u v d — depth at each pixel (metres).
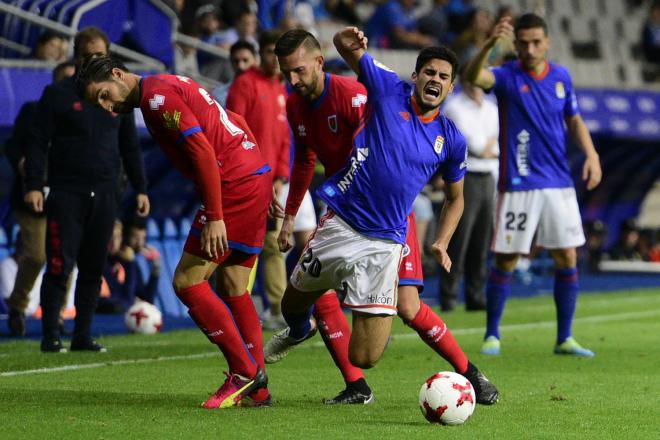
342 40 19.22
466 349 30.97
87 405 19.88
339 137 19.88
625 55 78.62
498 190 30.11
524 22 29.39
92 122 29.27
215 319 19.48
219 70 49.25
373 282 19.11
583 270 68.38
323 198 19.30
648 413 19.75
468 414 18.20
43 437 16.73
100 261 29.70
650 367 26.94
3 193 44.56
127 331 36.44
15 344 31.73
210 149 18.72
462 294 54.88
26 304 34.50
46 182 32.81
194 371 25.31
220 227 18.86
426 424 18.28
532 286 59.41
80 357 28.09
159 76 19.17
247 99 32.22
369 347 19.28
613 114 62.72
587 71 75.44
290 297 20.27
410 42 64.12
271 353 21.84
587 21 78.31
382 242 19.09
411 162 19.03
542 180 29.53
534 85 29.45
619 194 71.81
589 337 34.44
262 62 32.47
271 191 20.23
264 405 19.94
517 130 29.66
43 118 29.19
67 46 42.34
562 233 29.47
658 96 65.69
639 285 60.31
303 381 23.77
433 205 57.59
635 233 72.44
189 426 17.69
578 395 22.00
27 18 41.56
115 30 43.72
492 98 47.81
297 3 64.00
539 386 23.38
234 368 19.67
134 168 30.50
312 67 19.50
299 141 20.91
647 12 83.00
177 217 50.03
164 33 44.97
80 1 43.03
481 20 58.59
